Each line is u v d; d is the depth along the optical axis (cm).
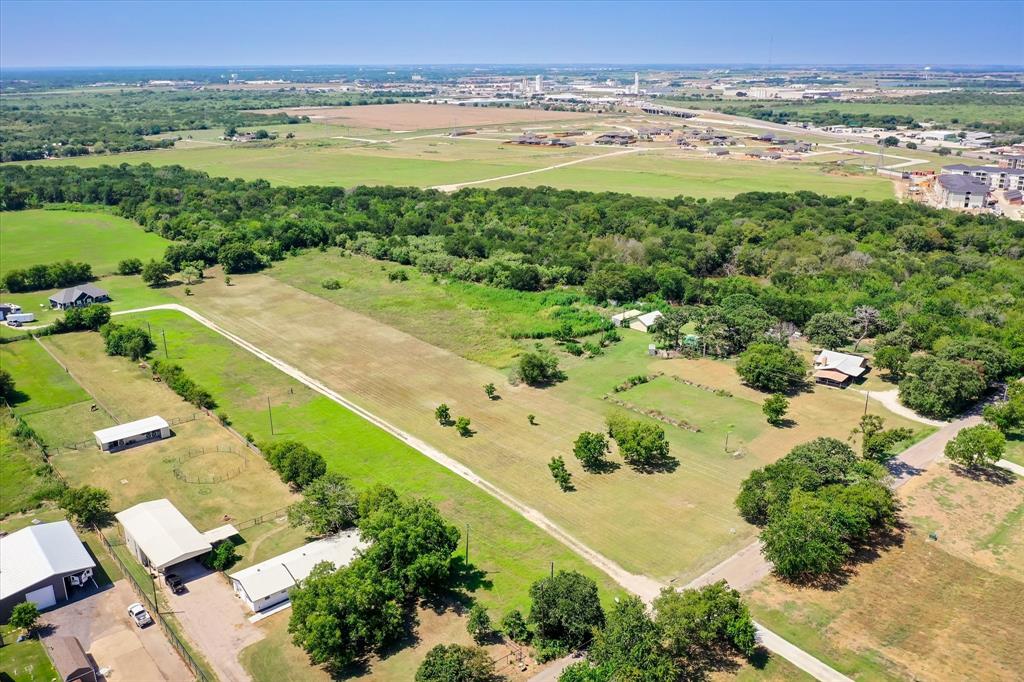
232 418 11194
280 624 7025
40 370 12888
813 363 13500
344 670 6438
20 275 17388
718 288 16788
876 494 8181
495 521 8612
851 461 8962
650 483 9475
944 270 17888
